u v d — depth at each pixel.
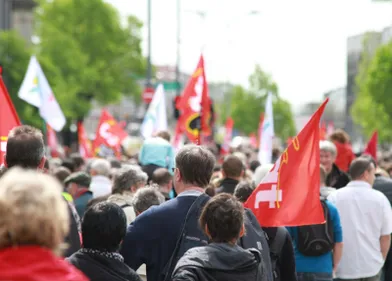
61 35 75.44
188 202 7.06
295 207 8.32
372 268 11.25
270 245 8.22
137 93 88.69
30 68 17.06
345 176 14.52
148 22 45.09
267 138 19.02
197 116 17.25
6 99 9.94
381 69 81.00
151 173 13.87
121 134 27.84
